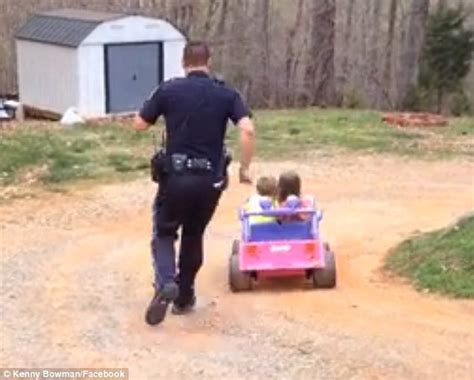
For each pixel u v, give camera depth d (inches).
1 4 1091.9
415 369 232.2
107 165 570.9
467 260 307.6
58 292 317.4
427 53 1115.3
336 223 417.4
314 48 1148.5
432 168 565.6
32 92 853.2
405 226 407.8
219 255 362.0
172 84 262.2
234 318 278.7
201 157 259.9
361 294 298.7
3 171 551.2
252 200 324.5
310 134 682.2
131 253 375.6
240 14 1204.5
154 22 814.5
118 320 282.4
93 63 791.1
